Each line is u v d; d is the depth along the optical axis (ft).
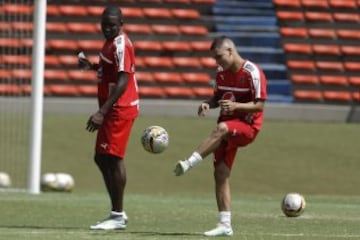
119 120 120.06
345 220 143.33
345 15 373.61
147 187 247.29
